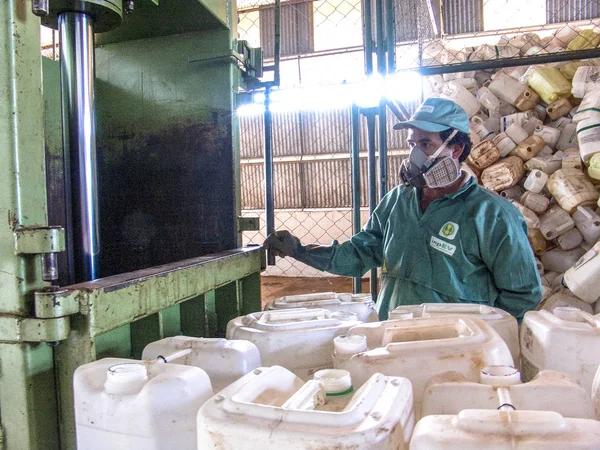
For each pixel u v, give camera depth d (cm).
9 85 112
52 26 200
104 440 103
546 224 371
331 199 854
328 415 79
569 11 650
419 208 190
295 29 833
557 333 117
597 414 101
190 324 176
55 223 233
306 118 849
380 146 264
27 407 115
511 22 677
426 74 261
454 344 111
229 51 221
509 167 380
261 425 79
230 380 117
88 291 117
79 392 106
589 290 342
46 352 120
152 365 110
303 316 149
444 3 696
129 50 237
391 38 262
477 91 422
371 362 108
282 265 826
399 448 78
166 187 234
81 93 167
